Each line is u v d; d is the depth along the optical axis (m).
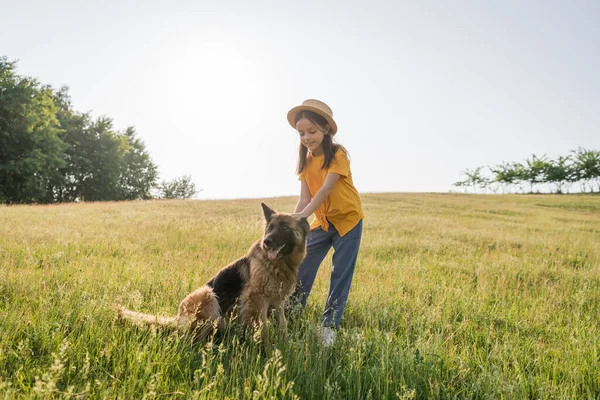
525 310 5.46
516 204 39.47
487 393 3.01
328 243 4.97
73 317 3.81
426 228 17.39
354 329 3.94
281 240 4.02
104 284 5.16
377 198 41.56
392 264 8.94
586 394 3.25
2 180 38.81
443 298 5.71
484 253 11.34
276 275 4.06
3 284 4.82
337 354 3.66
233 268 4.32
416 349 3.64
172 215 19.16
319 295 5.62
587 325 4.95
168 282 5.55
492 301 6.21
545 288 7.15
